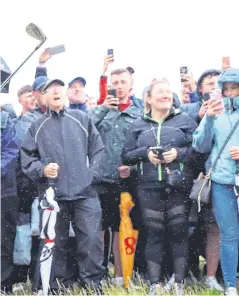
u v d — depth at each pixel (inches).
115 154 250.1
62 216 229.9
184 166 230.8
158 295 220.1
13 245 240.4
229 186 220.4
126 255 237.6
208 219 236.5
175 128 235.3
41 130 235.0
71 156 232.1
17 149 242.2
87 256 226.5
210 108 219.8
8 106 277.7
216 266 237.8
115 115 252.4
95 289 224.8
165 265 247.1
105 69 265.6
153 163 228.7
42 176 226.1
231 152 217.9
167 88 238.1
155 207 229.6
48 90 235.9
